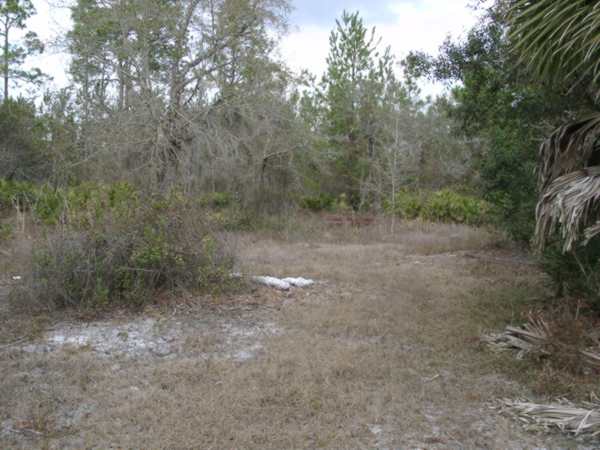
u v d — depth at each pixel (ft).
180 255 21.90
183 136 45.70
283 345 17.17
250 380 14.12
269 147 50.21
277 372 14.79
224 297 22.63
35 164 58.39
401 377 14.64
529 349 15.89
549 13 13.12
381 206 61.16
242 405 12.65
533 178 25.18
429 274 30.14
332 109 67.10
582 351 14.79
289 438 11.21
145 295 21.06
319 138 54.39
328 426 11.80
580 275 19.61
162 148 44.04
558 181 14.40
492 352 16.57
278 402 12.91
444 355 16.51
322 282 27.32
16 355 15.79
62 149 47.67
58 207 30.89
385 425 12.01
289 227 47.93
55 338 17.53
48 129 54.95
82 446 10.87
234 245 24.99
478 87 25.11
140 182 42.01
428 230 53.11
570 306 19.42
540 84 19.69
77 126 47.37
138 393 13.37
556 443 11.36
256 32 47.26
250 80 47.70
